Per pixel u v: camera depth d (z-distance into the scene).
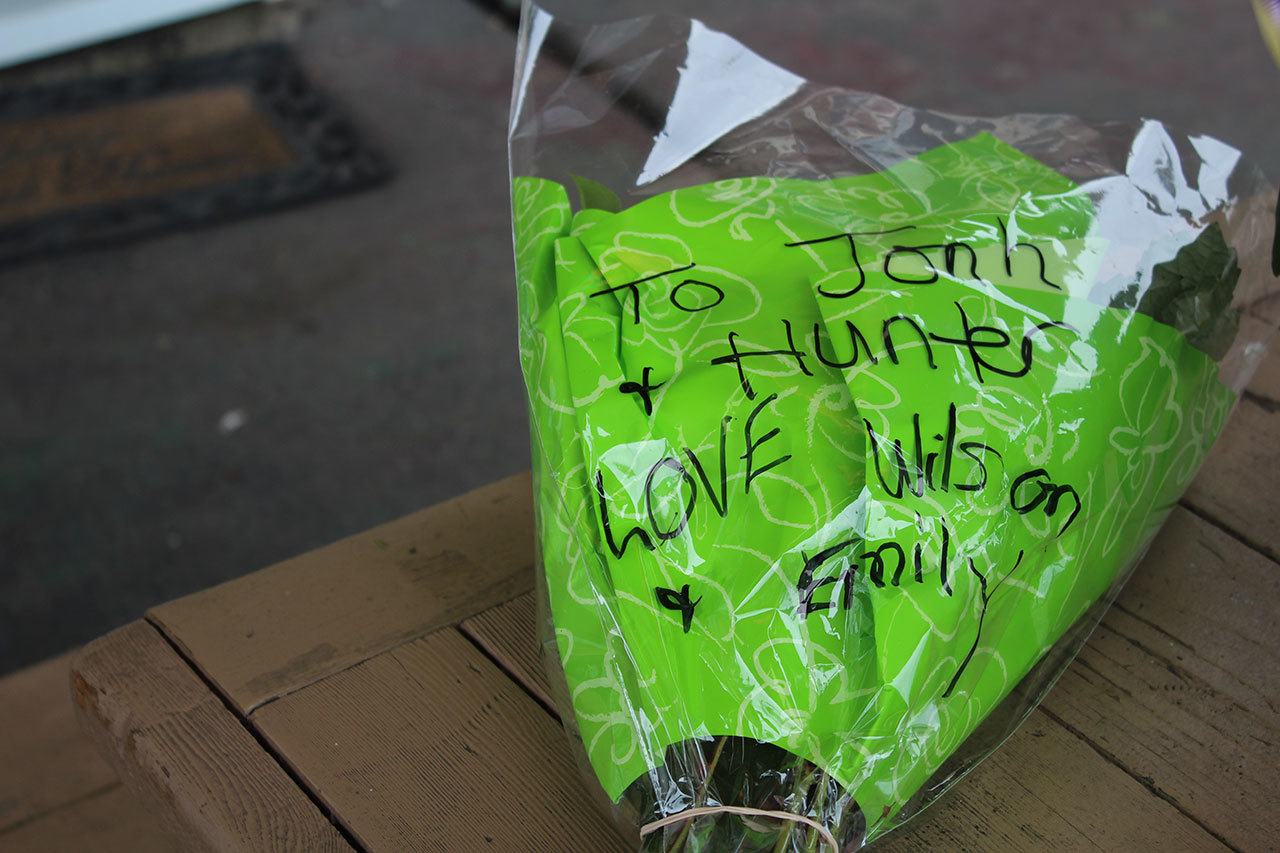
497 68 2.68
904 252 0.72
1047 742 0.73
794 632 0.66
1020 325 0.70
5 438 1.90
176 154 2.47
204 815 0.72
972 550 0.66
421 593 0.83
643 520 0.68
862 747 0.66
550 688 0.76
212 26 2.88
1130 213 0.77
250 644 0.80
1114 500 0.71
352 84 2.66
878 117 0.85
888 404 0.67
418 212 2.28
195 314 2.10
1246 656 0.76
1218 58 2.54
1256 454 0.87
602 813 0.71
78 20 2.79
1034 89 2.47
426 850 0.70
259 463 1.83
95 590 1.67
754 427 0.68
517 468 1.80
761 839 0.67
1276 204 0.79
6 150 2.51
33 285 2.17
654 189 0.80
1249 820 0.70
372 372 1.97
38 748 1.32
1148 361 0.72
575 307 0.72
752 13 2.80
